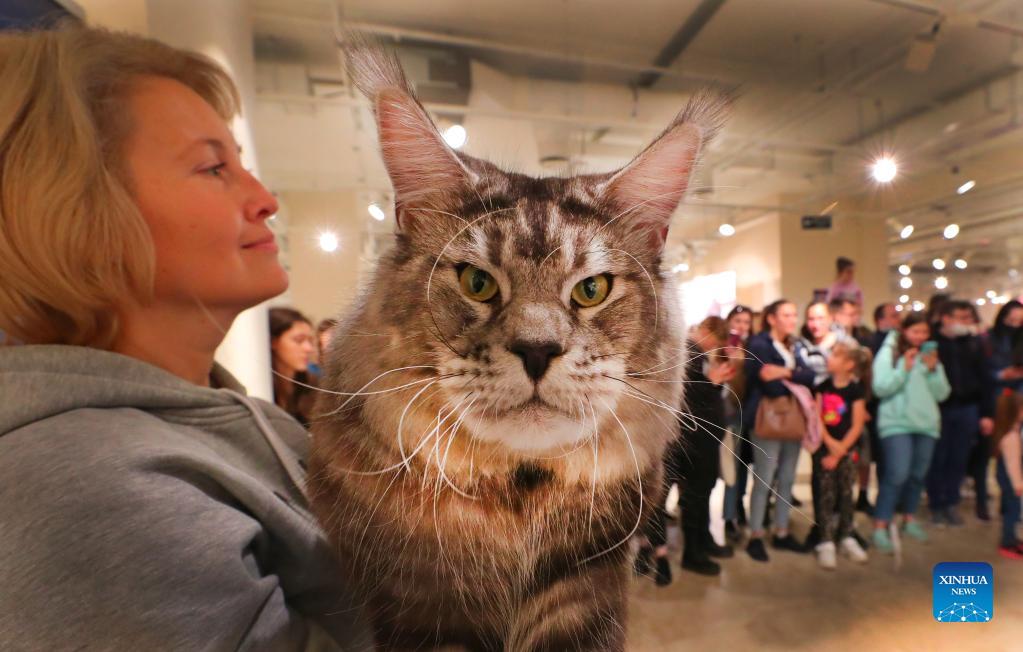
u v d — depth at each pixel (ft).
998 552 8.41
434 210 2.20
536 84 11.28
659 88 11.48
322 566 2.37
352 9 9.12
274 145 11.80
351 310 2.28
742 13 9.40
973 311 9.64
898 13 9.47
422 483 1.98
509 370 1.95
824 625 6.07
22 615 1.46
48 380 1.82
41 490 1.56
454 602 2.00
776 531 7.50
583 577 2.13
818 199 15.24
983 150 14.67
